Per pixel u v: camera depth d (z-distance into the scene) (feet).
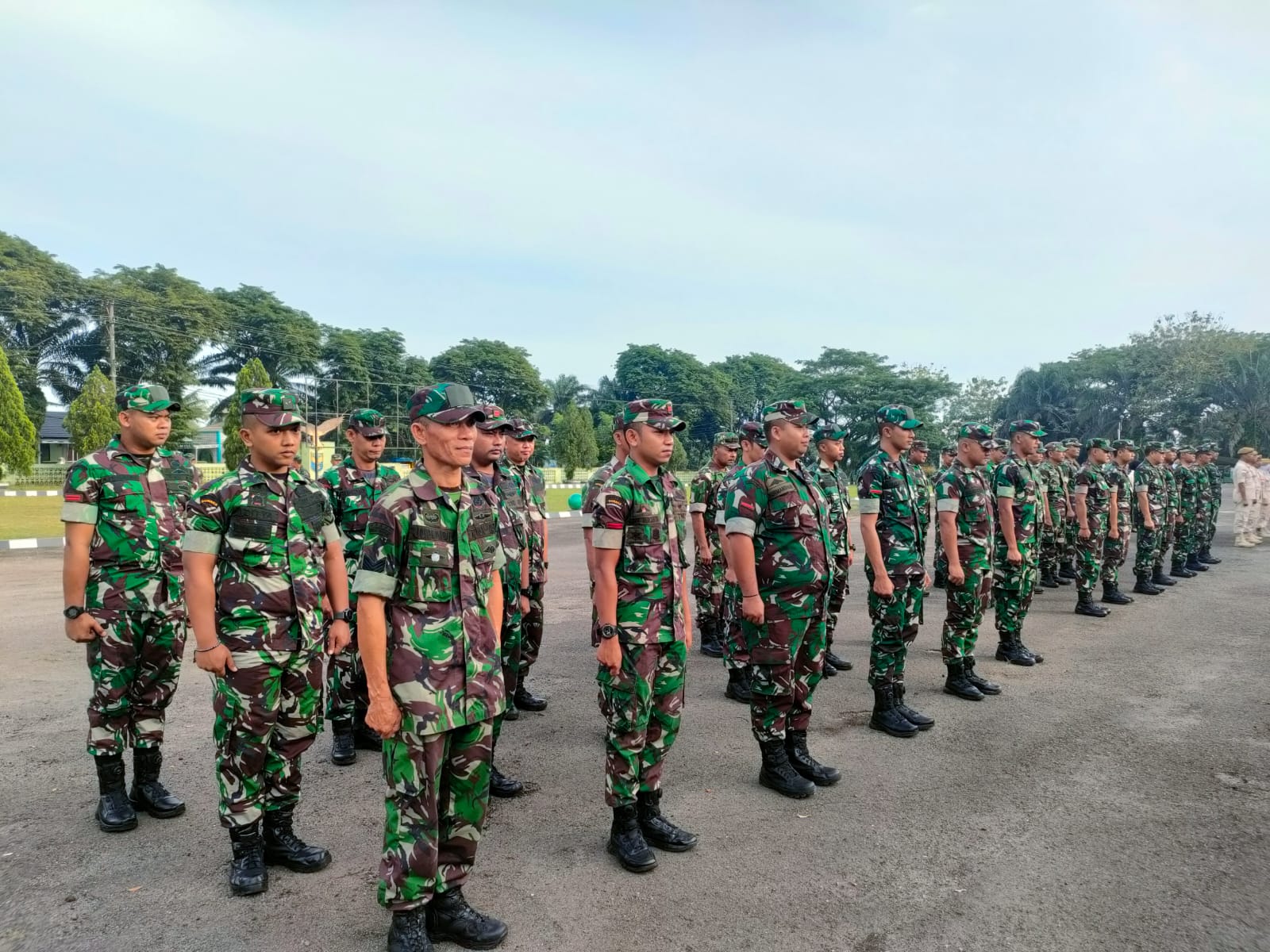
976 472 19.40
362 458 16.74
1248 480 50.98
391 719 8.69
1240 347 151.74
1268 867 10.95
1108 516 31.12
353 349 201.57
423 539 9.02
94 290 160.04
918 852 11.46
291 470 11.46
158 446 12.98
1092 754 15.33
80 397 107.86
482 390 228.43
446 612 9.12
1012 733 16.58
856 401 228.43
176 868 11.03
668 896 10.28
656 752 11.61
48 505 75.87
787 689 13.55
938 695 19.38
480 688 9.23
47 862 11.12
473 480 10.04
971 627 18.99
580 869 11.02
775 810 12.94
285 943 9.25
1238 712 17.75
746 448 22.17
